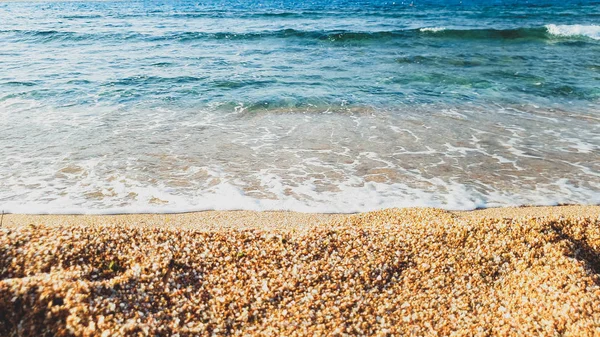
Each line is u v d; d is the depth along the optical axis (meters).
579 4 44.38
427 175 8.17
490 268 4.95
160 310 4.07
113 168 8.30
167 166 8.45
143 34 24.94
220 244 5.12
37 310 3.74
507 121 11.07
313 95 13.26
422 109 12.08
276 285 4.52
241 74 15.98
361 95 13.38
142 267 4.53
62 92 13.48
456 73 16.12
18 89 13.68
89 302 3.89
